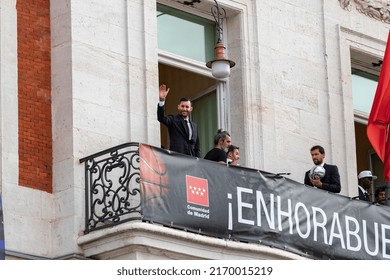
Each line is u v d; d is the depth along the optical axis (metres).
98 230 22.59
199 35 26.09
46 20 23.91
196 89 26.33
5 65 23.11
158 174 22.55
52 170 23.28
